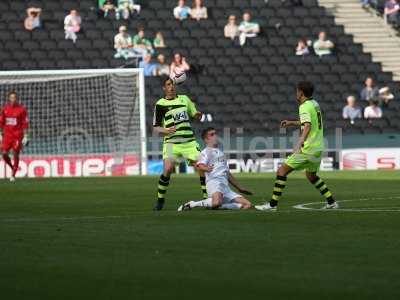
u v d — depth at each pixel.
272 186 74.81
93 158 105.75
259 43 127.31
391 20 133.25
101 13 126.25
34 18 122.62
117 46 120.69
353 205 53.72
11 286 27.09
